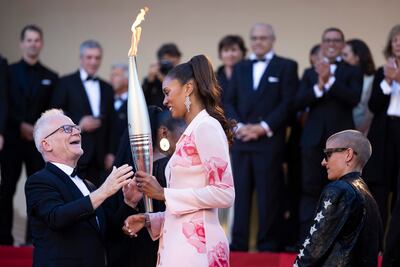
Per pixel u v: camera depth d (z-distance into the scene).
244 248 15.48
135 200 10.04
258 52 15.84
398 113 14.30
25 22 21.41
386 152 14.30
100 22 21.48
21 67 16.59
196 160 9.12
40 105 16.55
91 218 9.78
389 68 14.13
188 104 9.25
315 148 14.93
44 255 9.68
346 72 15.14
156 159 10.77
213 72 9.35
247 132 15.46
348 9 20.23
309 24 20.47
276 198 15.48
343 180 9.70
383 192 14.30
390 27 19.94
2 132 15.42
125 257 10.77
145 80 16.25
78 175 10.40
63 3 21.53
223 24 21.05
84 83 16.66
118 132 16.89
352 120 15.05
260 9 20.83
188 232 9.08
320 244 9.38
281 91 15.66
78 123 16.36
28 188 9.84
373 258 9.55
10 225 16.17
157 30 21.28
